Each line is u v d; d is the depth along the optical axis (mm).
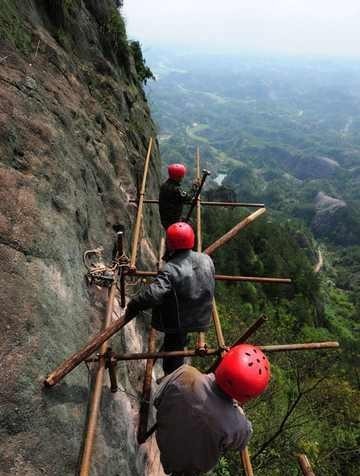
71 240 4789
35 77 6488
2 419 2785
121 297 5926
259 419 12578
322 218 174750
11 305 3322
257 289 48344
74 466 3178
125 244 7344
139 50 15906
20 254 3754
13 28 6902
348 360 20000
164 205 6602
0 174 4164
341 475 13008
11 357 3072
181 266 3820
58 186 5059
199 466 3162
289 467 11836
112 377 4141
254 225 71375
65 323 3879
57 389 3336
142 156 11367
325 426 13641
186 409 3078
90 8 11734
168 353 4133
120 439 4156
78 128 7215
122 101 11367
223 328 16062
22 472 2715
